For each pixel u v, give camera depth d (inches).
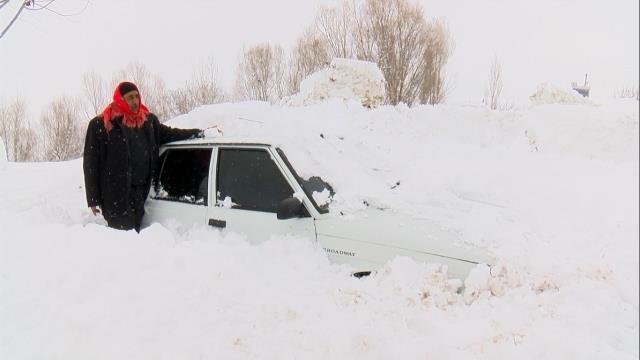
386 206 149.5
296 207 141.0
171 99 1223.5
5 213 195.8
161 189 188.1
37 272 126.2
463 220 139.9
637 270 113.5
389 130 243.4
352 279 131.3
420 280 122.6
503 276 120.2
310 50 1032.8
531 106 381.7
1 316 110.3
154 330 108.3
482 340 100.2
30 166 322.7
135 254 132.6
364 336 104.6
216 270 128.5
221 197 164.6
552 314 105.5
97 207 209.9
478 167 192.1
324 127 190.9
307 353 104.3
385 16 957.2
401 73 954.1
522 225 141.5
